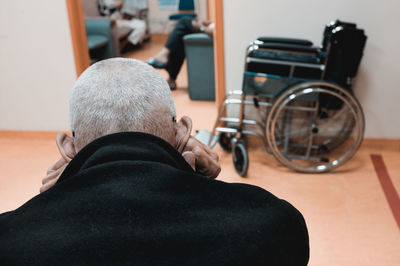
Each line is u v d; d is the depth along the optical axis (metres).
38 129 3.43
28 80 3.28
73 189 0.57
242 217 0.59
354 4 2.77
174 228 0.55
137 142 0.60
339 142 3.00
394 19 2.77
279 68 2.60
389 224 2.25
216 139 2.98
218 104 3.12
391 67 2.88
